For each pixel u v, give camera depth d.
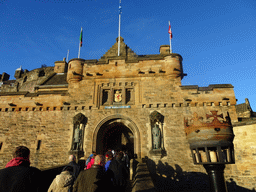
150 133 17.16
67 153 16.97
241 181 14.76
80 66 20.02
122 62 19.97
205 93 17.92
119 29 23.81
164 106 18.03
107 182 3.79
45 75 44.25
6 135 17.98
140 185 5.50
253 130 15.33
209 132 4.23
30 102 19.12
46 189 9.33
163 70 19.19
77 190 3.61
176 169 15.83
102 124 17.95
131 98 19.08
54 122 18.22
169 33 23.91
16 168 2.94
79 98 18.98
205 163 4.17
